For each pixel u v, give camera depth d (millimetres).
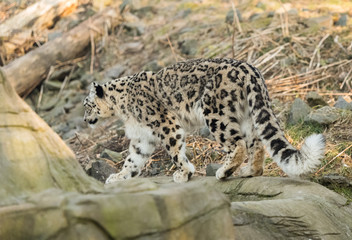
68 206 5043
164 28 20656
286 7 20094
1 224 5137
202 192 5613
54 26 21875
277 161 9242
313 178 10422
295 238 7363
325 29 17766
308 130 12625
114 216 5031
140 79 11688
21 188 5617
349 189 10086
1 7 22672
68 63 19969
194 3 22109
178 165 11234
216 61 10594
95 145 14859
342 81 15047
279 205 7789
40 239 5043
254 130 10172
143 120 11656
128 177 12242
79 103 18500
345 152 11344
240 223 7055
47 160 5992
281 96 14773
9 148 5781
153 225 5152
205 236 5484
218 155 12727
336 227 7945
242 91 10055
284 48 16938
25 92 19219
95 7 22516
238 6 21172
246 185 9609
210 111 10266
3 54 20500
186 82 10844
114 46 20406
